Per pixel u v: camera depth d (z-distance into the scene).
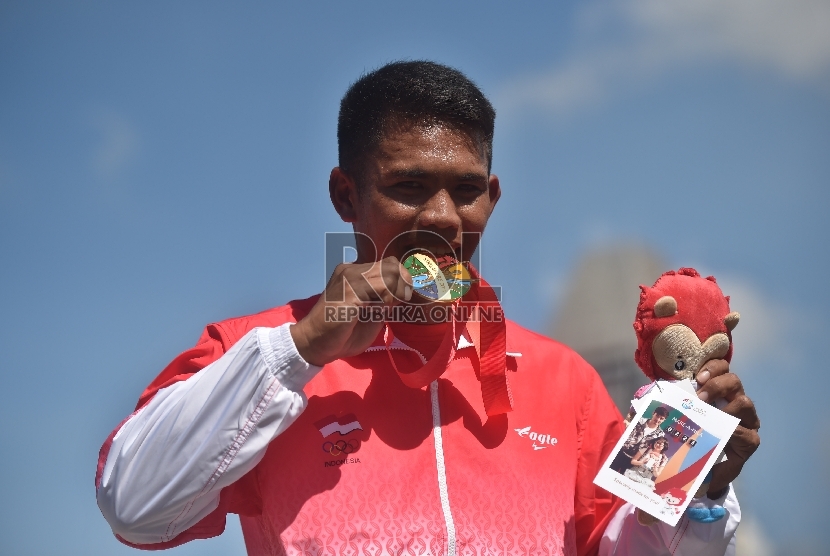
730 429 2.59
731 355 2.85
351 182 2.85
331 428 2.69
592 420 3.01
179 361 2.76
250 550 2.74
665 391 2.69
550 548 2.69
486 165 2.81
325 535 2.56
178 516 2.49
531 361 3.00
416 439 2.72
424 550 2.57
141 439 2.47
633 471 2.60
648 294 2.83
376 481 2.63
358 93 2.84
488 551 2.61
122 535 2.53
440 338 2.90
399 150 2.67
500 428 2.80
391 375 2.81
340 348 2.45
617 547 2.85
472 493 2.67
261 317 2.90
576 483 2.96
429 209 2.66
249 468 2.46
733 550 2.76
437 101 2.69
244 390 2.42
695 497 2.68
